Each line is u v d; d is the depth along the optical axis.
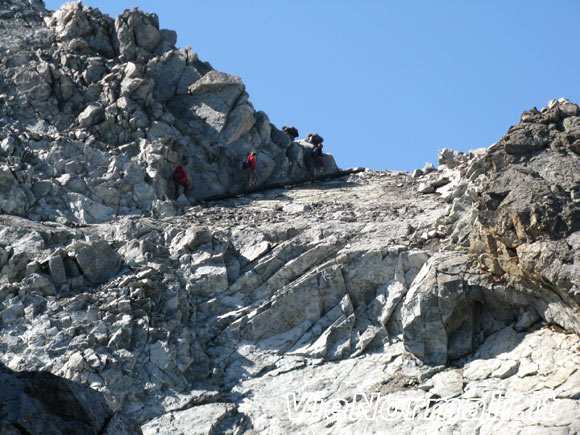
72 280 47.97
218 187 66.12
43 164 60.78
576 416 36.50
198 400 42.41
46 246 51.38
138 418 41.38
